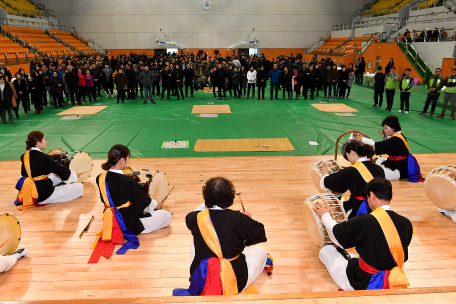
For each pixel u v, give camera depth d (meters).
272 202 4.59
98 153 6.91
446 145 7.20
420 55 17.53
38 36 23.47
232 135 8.20
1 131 8.57
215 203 2.60
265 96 14.24
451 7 18.08
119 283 2.99
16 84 9.98
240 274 2.59
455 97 9.35
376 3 27.44
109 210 3.48
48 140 7.82
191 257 2.97
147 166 6.03
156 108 11.54
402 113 10.45
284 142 7.53
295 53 28.78
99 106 11.97
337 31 27.53
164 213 3.90
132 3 27.27
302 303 2.08
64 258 3.36
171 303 2.12
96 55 26.45
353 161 3.58
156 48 28.17
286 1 27.72
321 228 3.12
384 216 2.45
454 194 3.89
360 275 2.54
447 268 3.17
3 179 5.52
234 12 27.72
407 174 5.23
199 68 16.62
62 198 4.58
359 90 15.95
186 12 27.52
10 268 3.18
